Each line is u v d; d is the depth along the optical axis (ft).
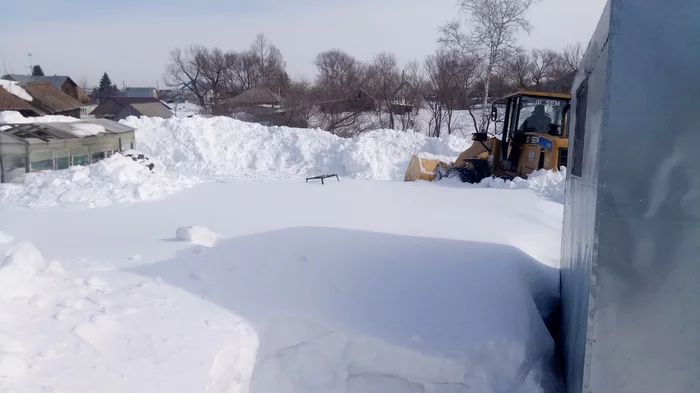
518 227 22.33
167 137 57.82
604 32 9.25
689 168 8.54
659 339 8.85
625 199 8.75
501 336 12.77
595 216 8.90
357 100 113.19
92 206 26.23
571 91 15.79
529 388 12.35
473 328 13.05
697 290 8.66
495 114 43.29
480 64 99.60
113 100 145.69
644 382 8.98
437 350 12.28
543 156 39.75
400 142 59.47
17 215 23.98
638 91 8.59
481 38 94.84
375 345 12.40
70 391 9.13
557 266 19.02
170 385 9.83
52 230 20.77
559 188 33.24
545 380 12.96
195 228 18.53
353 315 13.25
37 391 8.90
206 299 13.43
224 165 56.59
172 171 52.80
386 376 12.39
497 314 13.55
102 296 12.71
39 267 13.30
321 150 57.98
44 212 24.73
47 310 11.36
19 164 38.11
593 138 9.97
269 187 34.65
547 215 25.52
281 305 13.44
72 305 11.78
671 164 8.58
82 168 34.17
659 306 8.80
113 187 29.96
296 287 14.32
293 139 59.06
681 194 8.58
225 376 11.01
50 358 9.80
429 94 115.14
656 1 8.42
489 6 93.09
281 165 57.11
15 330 10.36
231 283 14.39
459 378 12.07
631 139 8.66
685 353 8.80
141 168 35.78
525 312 13.76
